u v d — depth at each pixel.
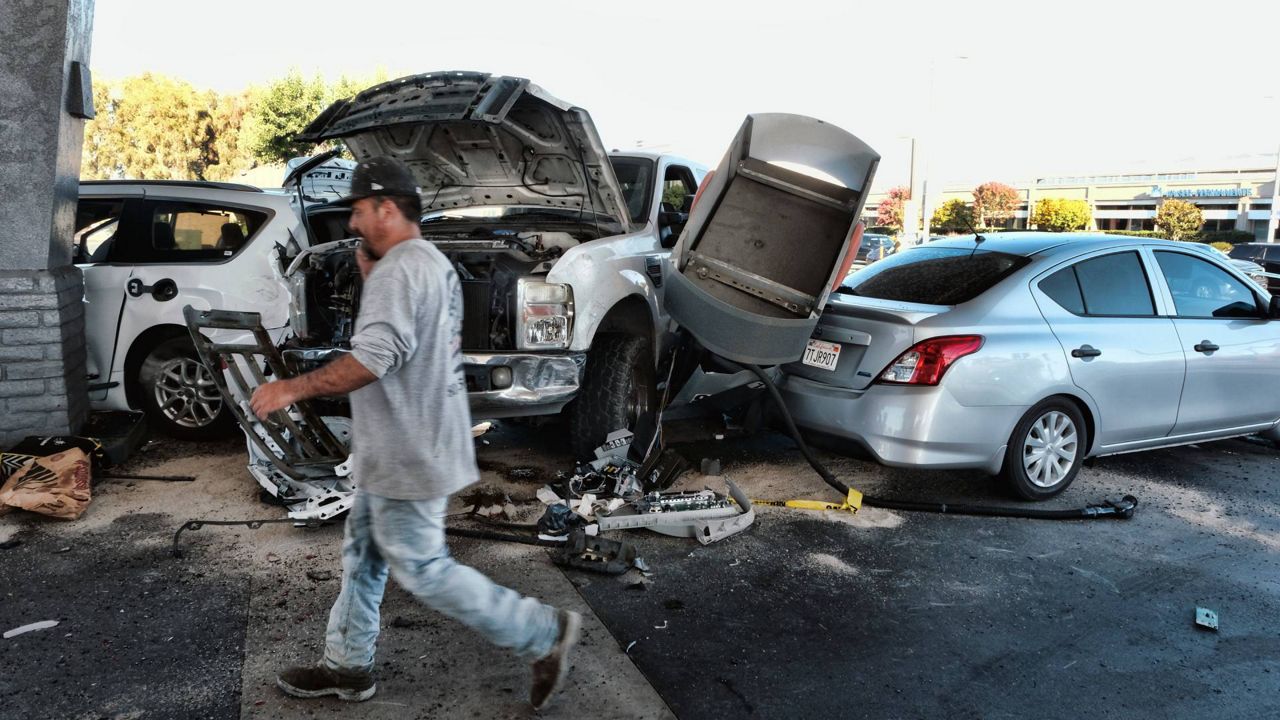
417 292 2.43
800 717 2.86
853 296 5.31
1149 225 77.00
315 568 3.85
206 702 2.81
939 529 4.59
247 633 3.26
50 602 3.47
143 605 3.46
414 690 2.91
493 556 4.05
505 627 2.62
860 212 4.75
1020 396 4.68
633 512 4.44
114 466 5.12
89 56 5.43
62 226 5.20
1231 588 3.97
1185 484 5.53
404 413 2.47
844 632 3.45
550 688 2.72
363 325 2.40
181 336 5.78
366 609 2.75
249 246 5.83
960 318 4.65
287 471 4.35
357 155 5.64
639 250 5.44
